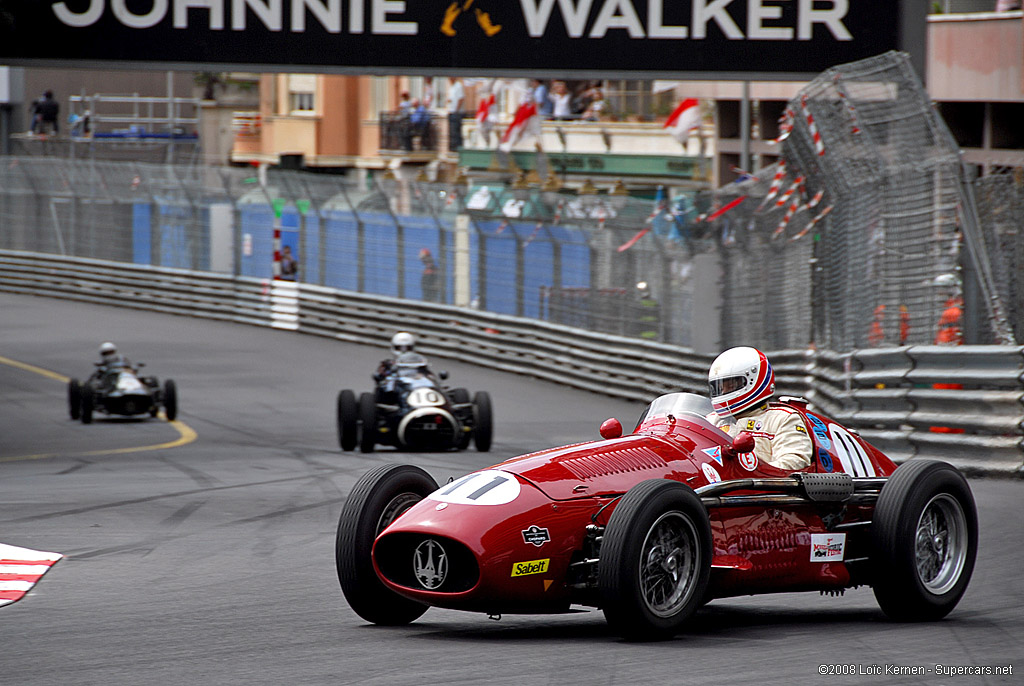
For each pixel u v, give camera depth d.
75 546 36.78
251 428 71.94
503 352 95.88
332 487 48.97
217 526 40.34
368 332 111.25
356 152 175.75
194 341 113.94
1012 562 32.12
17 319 129.38
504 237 97.25
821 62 75.38
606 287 85.56
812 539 25.36
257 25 76.56
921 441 47.91
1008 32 86.06
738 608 27.73
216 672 21.27
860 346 54.56
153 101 190.12
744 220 69.44
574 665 21.23
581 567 23.12
